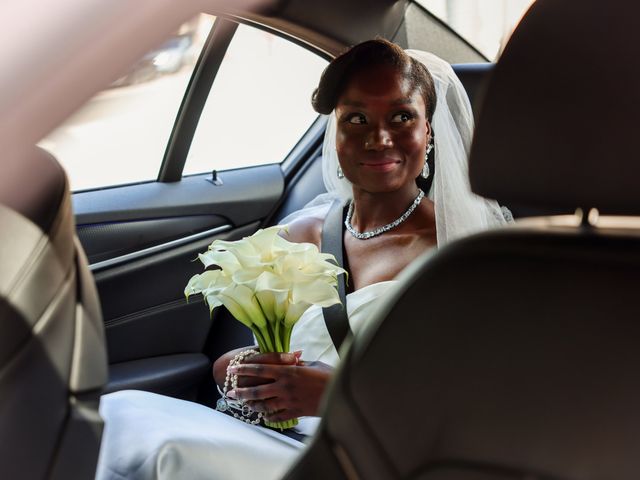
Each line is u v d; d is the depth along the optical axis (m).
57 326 1.13
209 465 1.85
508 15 4.09
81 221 2.89
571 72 1.02
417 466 1.07
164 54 2.87
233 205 3.28
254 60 3.24
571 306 0.99
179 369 3.09
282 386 2.11
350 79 2.38
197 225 3.19
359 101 2.37
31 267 1.08
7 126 1.17
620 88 0.99
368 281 2.48
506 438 1.01
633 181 1.00
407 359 1.08
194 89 3.04
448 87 2.53
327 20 2.95
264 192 3.39
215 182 3.26
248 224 3.36
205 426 2.00
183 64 2.99
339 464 1.13
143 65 2.84
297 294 2.07
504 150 1.07
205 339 3.24
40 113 1.19
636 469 0.94
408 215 2.50
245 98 3.31
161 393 3.05
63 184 1.18
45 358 1.10
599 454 0.96
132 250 3.02
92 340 1.22
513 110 1.06
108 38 1.21
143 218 3.04
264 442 1.99
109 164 3.00
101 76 1.23
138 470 1.83
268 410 2.13
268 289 2.06
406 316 1.09
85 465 1.23
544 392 0.99
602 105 1.00
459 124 2.52
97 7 1.19
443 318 1.07
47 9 1.18
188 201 3.15
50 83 1.19
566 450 0.98
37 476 1.12
